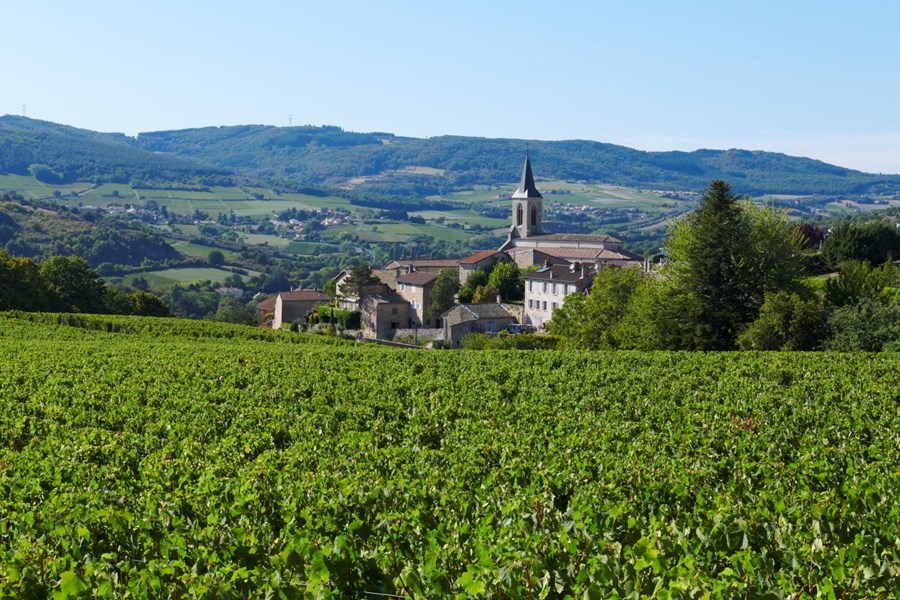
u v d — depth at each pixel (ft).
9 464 55.98
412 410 79.56
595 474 49.39
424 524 37.76
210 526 37.68
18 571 31.27
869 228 286.05
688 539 34.35
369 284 358.84
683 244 194.18
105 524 38.75
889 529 34.99
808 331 166.50
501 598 27.89
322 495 42.70
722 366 114.32
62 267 301.84
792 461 53.57
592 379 98.48
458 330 315.99
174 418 78.23
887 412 73.15
